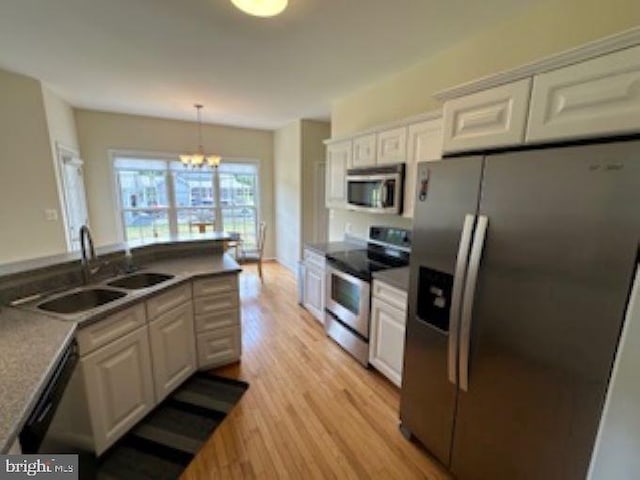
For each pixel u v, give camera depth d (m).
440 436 1.59
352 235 3.66
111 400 1.65
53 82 3.27
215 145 5.54
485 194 1.25
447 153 1.54
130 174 4.99
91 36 2.25
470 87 1.38
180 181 5.40
